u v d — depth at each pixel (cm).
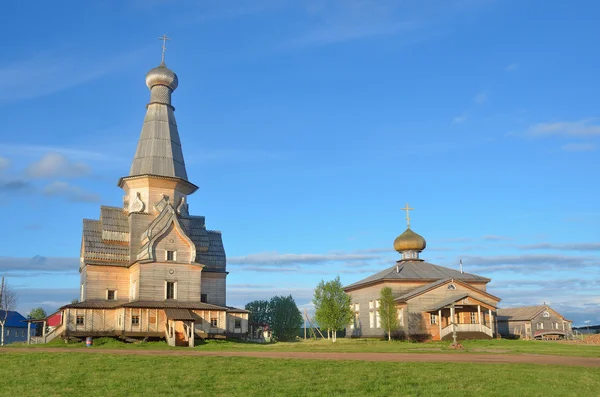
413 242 8369
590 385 2177
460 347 4850
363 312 8019
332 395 1944
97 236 6631
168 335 5709
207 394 1967
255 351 4403
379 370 2653
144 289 6128
